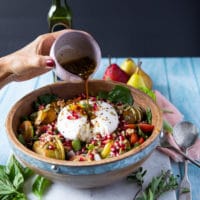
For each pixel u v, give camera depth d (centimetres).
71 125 126
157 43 354
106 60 202
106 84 140
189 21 345
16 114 127
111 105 136
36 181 119
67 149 122
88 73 133
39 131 130
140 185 119
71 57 134
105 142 122
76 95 142
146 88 157
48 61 124
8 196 116
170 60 204
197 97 172
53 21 174
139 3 342
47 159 106
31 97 134
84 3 343
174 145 135
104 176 107
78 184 111
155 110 127
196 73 191
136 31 352
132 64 178
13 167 123
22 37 353
